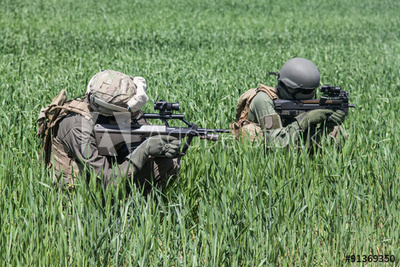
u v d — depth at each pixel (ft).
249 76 45.91
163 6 122.01
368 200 22.45
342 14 117.70
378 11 122.93
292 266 19.12
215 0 134.92
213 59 57.41
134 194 19.99
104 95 19.35
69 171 20.52
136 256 17.83
